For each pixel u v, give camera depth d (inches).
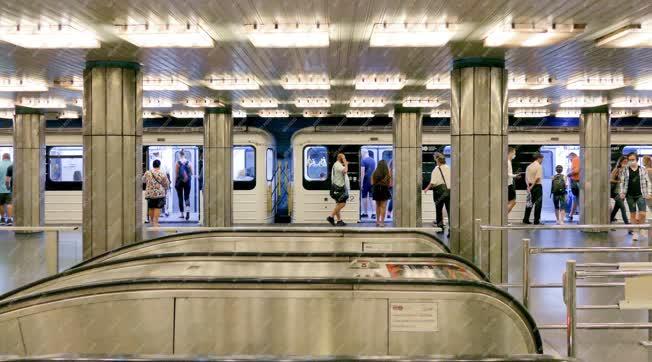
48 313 152.9
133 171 364.5
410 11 251.4
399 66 390.9
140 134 372.5
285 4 240.4
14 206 641.6
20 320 152.8
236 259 197.5
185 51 334.0
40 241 573.9
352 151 750.5
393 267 188.4
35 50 327.9
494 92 355.9
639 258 434.3
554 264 415.8
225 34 295.0
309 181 749.9
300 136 749.3
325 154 749.9
